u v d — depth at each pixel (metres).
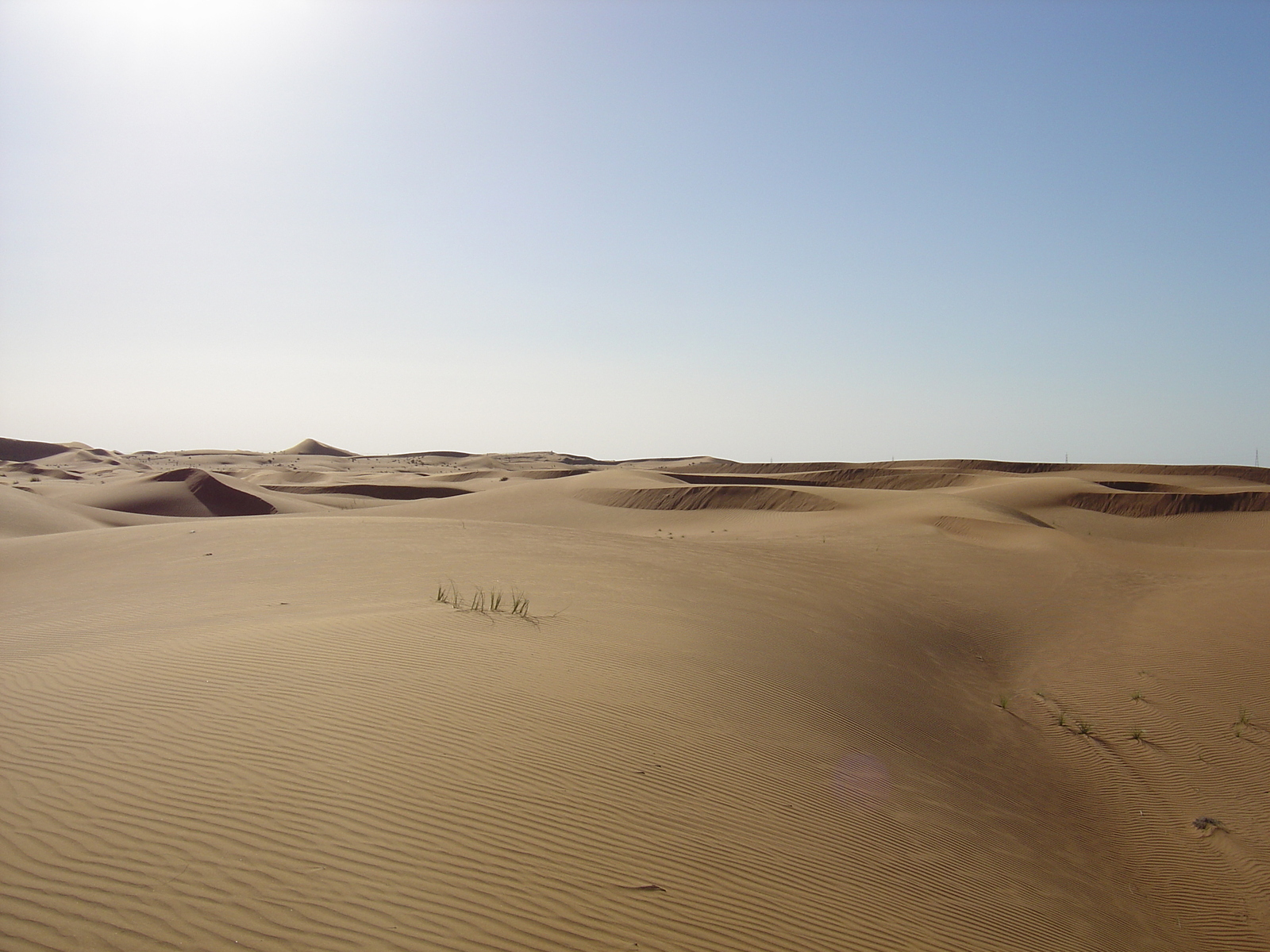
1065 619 23.77
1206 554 37.34
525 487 74.50
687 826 7.12
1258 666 18.20
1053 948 7.07
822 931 6.03
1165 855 10.87
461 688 9.54
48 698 8.41
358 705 8.56
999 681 18.56
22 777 6.36
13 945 4.31
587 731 8.74
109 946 4.39
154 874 5.10
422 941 4.79
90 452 195.38
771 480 97.38
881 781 9.84
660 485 69.44
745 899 6.17
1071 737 15.05
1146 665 18.84
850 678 14.67
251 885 5.08
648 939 5.30
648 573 24.50
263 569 23.67
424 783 6.86
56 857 5.21
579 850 6.25
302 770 6.82
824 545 36.25
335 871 5.37
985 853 8.81
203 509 72.31
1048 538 39.09
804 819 8.02
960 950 6.41
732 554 31.28
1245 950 8.70
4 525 45.81
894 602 24.16
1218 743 14.66
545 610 16.03
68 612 17.78
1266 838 11.41
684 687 11.19
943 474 93.56
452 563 24.50
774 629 17.33
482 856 5.87
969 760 12.45
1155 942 8.22
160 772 6.57
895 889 7.15
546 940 5.04
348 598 17.77
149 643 11.45
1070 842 10.47
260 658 10.19
